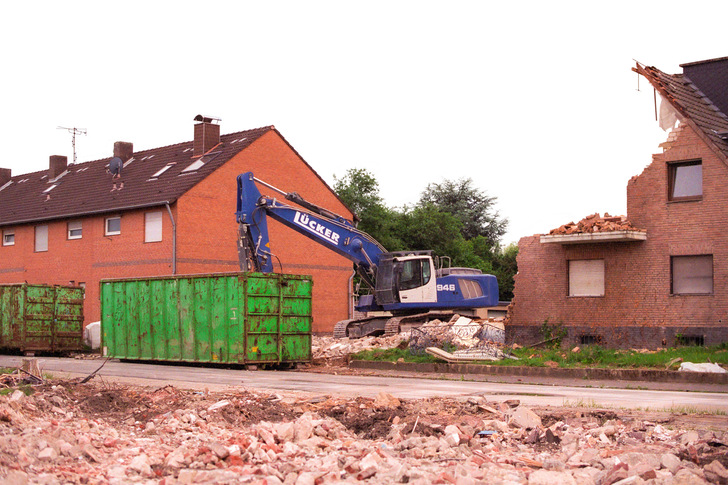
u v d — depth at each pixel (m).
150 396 12.91
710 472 7.32
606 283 23.34
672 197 22.75
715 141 22.06
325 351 25.95
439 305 27.72
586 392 15.72
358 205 60.25
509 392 15.35
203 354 22.47
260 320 21.84
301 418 10.03
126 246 36.97
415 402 12.38
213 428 10.18
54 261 40.62
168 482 7.07
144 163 41.97
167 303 23.59
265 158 38.62
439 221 67.62
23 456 7.53
